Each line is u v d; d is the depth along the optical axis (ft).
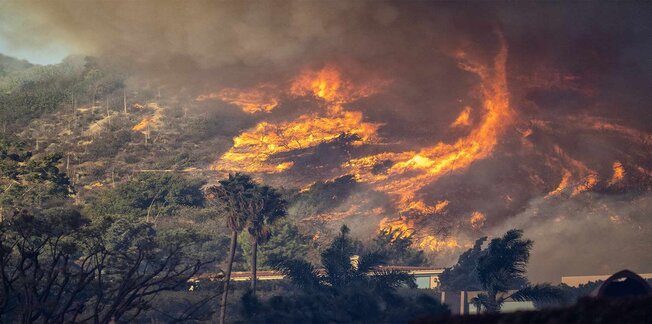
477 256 358.84
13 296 197.67
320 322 215.51
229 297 281.95
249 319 215.51
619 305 62.59
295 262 265.75
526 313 69.41
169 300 257.55
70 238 212.43
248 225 314.96
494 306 241.35
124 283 191.11
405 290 318.86
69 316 221.66
